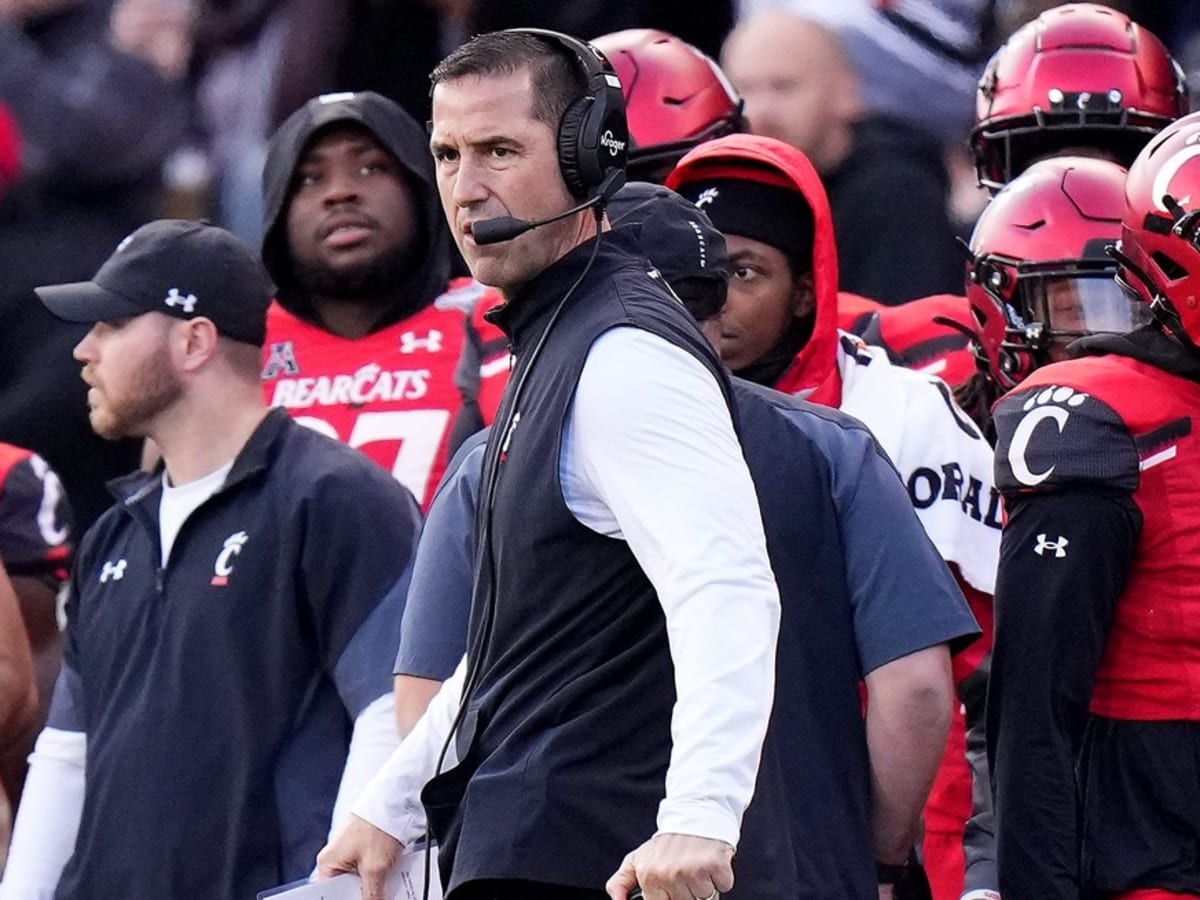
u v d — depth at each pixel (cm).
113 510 1691
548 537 1210
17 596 1936
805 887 1304
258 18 2842
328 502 1617
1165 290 1385
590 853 1209
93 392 1688
